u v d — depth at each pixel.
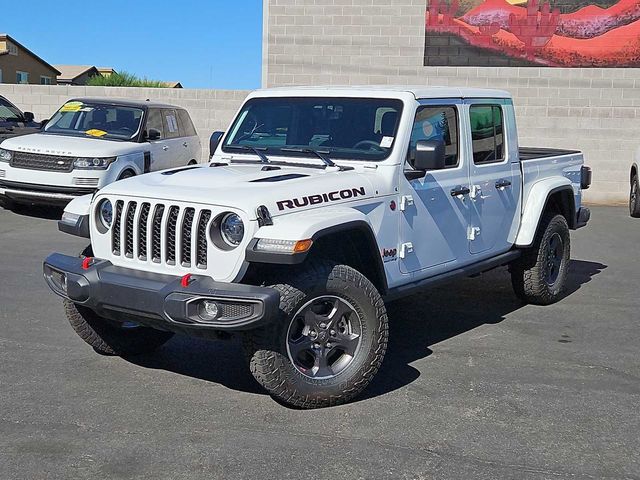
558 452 4.33
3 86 17.81
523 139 16.53
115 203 5.01
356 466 4.11
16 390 5.11
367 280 4.96
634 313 7.42
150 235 4.84
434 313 7.36
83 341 6.21
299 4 16.77
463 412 4.88
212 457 4.18
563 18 16.09
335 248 5.28
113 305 4.77
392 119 5.68
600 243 11.48
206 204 4.67
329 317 4.88
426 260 5.87
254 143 6.20
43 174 11.62
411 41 16.56
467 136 6.33
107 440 4.38
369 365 4.95
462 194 6.22
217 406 4.91
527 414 4.86
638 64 16.02
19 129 14.51
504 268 9.50
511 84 16.39
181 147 14.02
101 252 5.14
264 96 6.33
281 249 4.46
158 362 5.76
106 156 11.70
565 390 5.30
